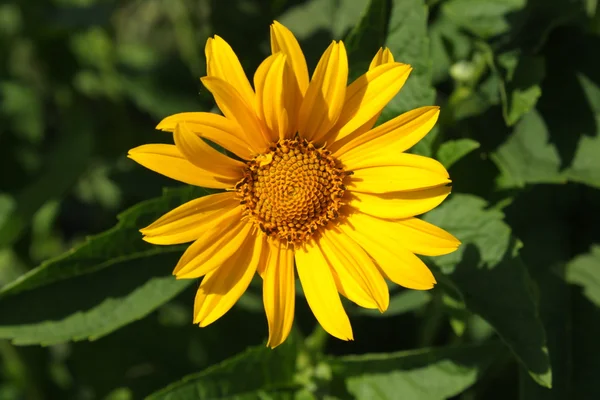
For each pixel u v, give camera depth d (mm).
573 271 302
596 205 306
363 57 274
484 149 298
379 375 284
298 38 333
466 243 274
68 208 473
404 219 255
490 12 292
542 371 262
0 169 400
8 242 352
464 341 337
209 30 335
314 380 286
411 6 271
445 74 325
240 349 349
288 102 252
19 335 269
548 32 293
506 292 270
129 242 270
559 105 298
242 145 254
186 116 242
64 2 409
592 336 299
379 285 253
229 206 256
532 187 308
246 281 255
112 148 402
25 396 391
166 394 271
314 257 261
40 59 395
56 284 272
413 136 252
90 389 349
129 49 455
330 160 260
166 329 352
